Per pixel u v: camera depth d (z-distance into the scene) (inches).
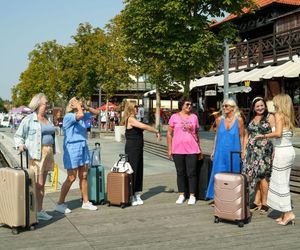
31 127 267.4
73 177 293.1
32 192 251.1
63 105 1867.6
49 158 274.4
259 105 287.4
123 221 273.7
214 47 669.9
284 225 262.7
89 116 302.8
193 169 323.3
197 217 283.6
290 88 1022.4
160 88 1149.7
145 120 1630.2
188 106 326.0
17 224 243.3
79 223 269.3
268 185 288.4
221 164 309.4
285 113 261.3
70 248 220.5
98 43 1264.8
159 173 505.0
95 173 319.3
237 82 1000.2
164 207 313.7
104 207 313.4
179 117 326.6
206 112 1295.5
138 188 323.6
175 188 396.2
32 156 267.3
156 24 650.2
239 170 302.5
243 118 309.9
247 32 1293.1
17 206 243.0
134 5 666.8
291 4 1101.1
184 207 313.3
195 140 326.6
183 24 642.2
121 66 1216.8
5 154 709.9
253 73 1015.6
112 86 1246.3
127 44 737.0
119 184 309.9
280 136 260.1
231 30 669.9
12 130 1824.6
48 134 273.1
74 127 293.3
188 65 659.4
